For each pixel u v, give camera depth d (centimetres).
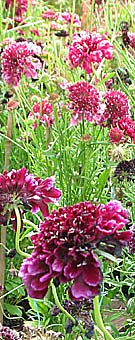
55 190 38
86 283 29
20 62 55
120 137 52
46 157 57
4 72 56
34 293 30
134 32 72
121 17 79
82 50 59
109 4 78
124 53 66
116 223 30
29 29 84
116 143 52
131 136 54
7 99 61
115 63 64
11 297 60
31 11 94
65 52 68
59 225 30
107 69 66
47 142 60
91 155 55
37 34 83
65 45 81
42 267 30
